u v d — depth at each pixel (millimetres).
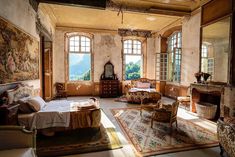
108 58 9078
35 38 4922
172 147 3035
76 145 3057
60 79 8570
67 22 7973
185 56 6707
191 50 6305
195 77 5688
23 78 3977
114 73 9180
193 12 6176
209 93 4820
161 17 7039
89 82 8953
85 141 3230
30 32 4500
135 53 9609
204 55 5371
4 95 2957
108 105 6586
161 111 3871
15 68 3529
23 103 3258
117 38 9148
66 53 8633
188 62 6520
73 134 3570
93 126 3488
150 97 6309
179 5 5988
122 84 9266
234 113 3949
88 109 3533
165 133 3689
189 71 6465
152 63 9633
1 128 2004
